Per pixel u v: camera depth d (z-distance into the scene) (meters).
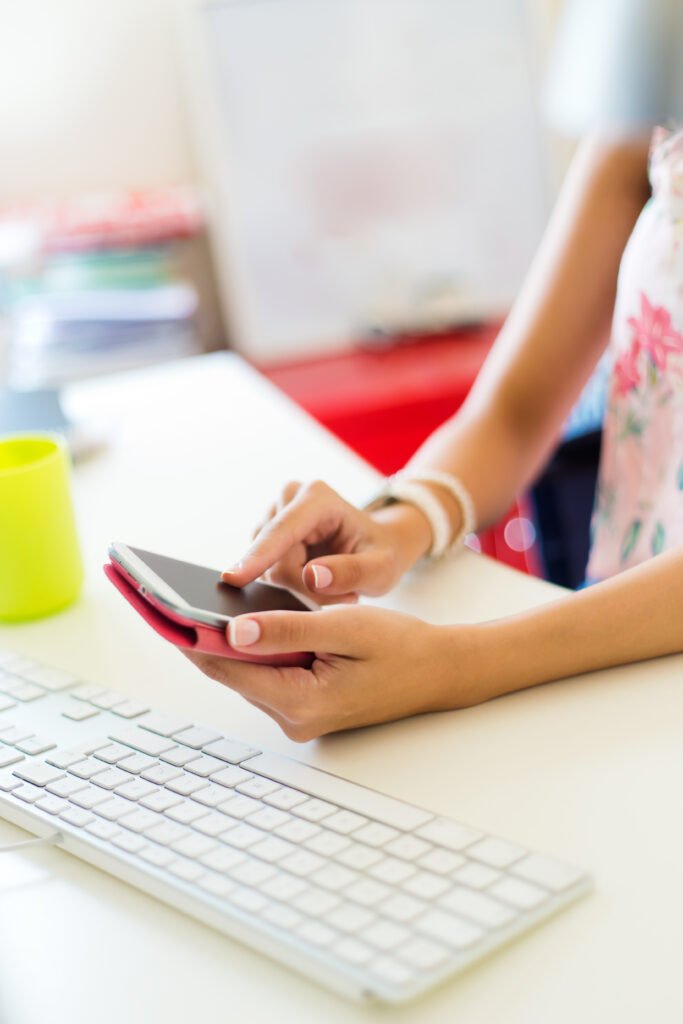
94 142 2.21
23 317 1.98
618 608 0.67
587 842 0.53
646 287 0.90
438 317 2.28
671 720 0.62
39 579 0.82
